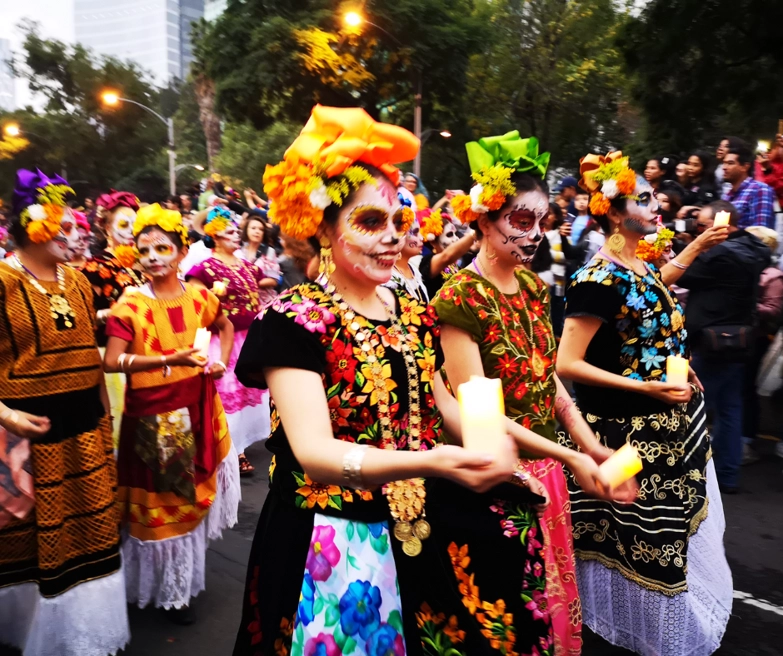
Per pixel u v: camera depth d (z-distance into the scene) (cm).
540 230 240
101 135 5206
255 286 553
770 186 624
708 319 477
